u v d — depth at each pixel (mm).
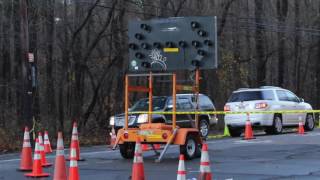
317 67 127375
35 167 30297
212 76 97562
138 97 83250
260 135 60031
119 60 79062
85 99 85250
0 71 83375
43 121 76375
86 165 35281
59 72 82625
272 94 60750
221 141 52812
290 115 62625
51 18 73688
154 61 38719
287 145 46156
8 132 63969
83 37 78750
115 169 33094
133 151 39156
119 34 78062
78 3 77062
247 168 32469
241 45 106688
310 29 116562
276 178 28312
